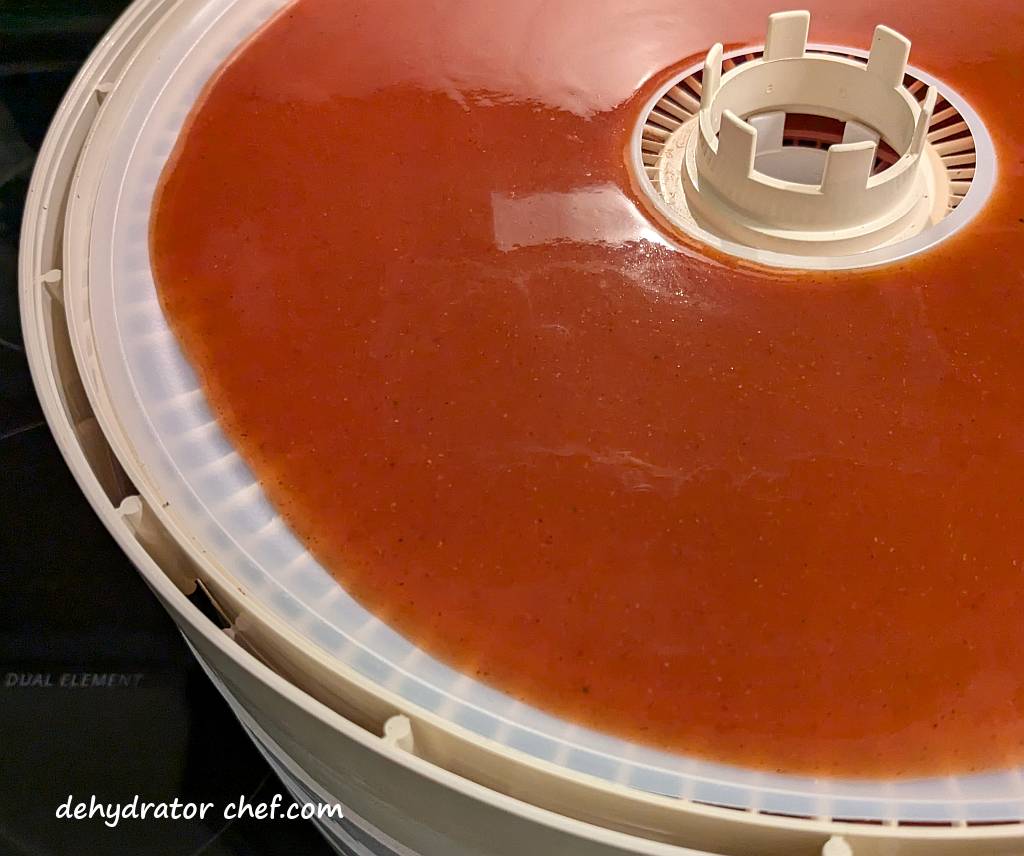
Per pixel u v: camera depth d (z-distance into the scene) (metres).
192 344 0.33
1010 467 0.30
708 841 0.26
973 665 0.28
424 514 0.30
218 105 0.37
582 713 0.28
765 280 0.33
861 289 0.33
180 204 0.35
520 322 0.32
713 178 0.34
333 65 0.38
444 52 0.38
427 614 0.29
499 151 0.36
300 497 0.30
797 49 0.36
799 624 0.28
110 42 0.38
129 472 0.30
